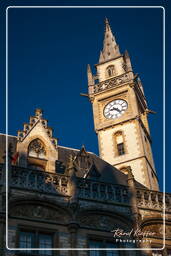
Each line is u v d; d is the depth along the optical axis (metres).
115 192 35.06
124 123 59.94
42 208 32.41
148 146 61.12
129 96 61.97
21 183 32.84
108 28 75.75
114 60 68.56
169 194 36.81
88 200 33.84
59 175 34.38
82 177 38.56
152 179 56.03
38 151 38.62
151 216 34.81
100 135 60.25
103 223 33.25
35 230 31.23
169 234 34.53
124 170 55.81
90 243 32.12
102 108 62.69
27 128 39.56
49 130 40.19
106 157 57.81
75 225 31.92
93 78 66.62
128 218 33.94
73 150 44.66
